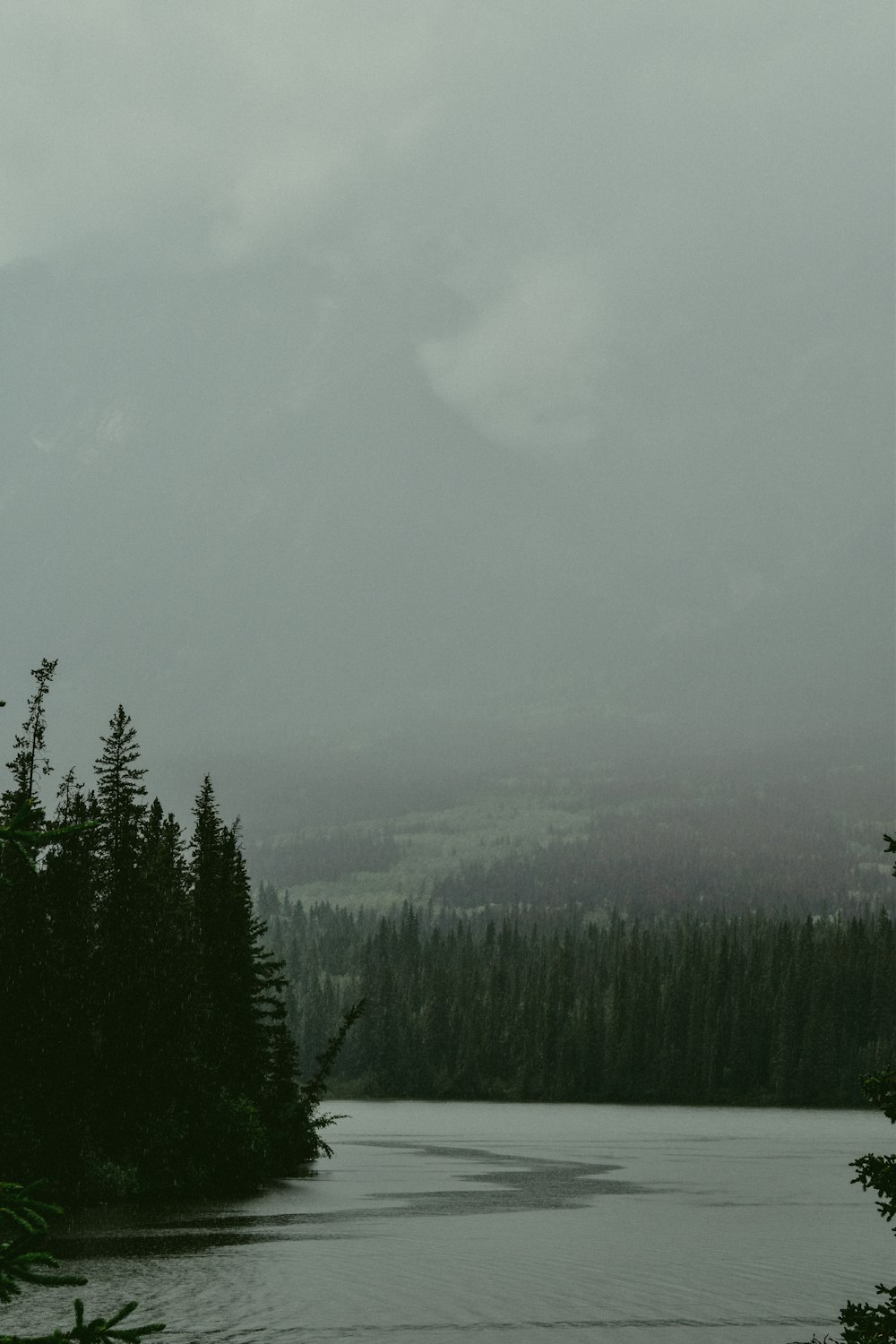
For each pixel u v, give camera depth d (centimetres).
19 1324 3941
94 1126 7300
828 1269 5353
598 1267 5344
